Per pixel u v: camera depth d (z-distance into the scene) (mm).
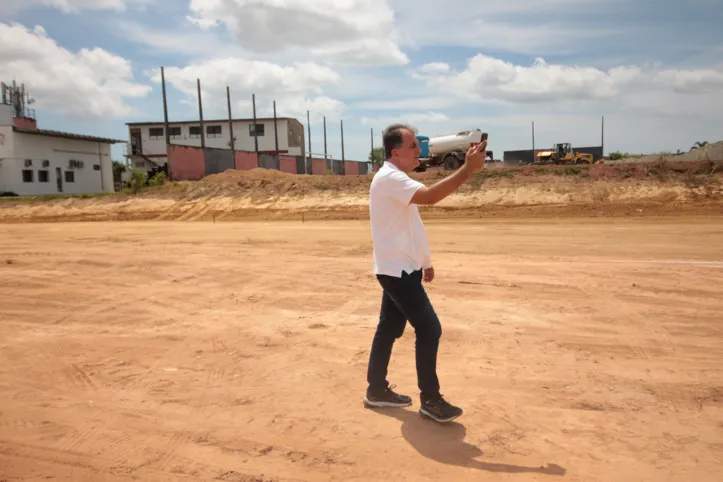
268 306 6035
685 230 14078
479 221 18859
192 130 58469
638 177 21828
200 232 15938
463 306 5891
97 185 42625
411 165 3330
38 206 26859
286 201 24688
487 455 2820
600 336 4820
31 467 2771
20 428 3213
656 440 2945
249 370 4137
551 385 3754
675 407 3371
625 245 11234
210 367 4211
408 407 3465
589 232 14164
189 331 5148
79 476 2684
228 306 6047
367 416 3332
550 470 2656
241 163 39500
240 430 3160
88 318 5613
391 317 3400
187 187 27578
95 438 3084
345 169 61250
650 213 18656
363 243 12180
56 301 6285
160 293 6652
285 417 3320
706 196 19688
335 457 2830
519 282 7051
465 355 4398
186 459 2838
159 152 57906
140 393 3721
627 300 6035
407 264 3117
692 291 6383
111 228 18578
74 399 3633
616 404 3430
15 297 6465
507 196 21906
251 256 9539
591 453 2818
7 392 3762
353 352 4527
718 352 4359
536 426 3145
